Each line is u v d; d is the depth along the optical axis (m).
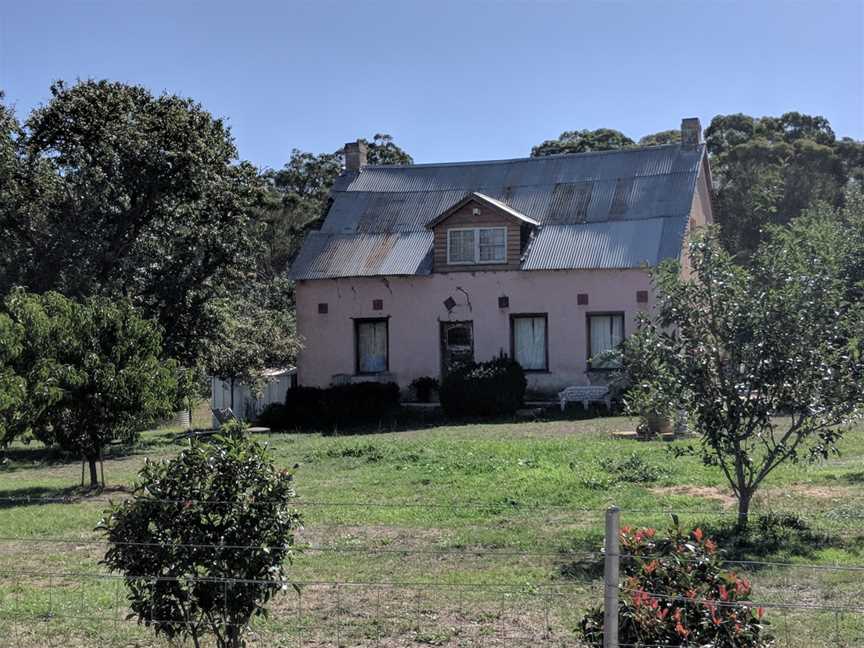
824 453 11.67
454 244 31.92
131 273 27.00
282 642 7.96
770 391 11.65
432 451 19.94
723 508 13.20
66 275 25.70
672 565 6.32
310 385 33.41
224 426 7.22
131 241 27.55
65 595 9.62
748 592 6.25
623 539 6.70
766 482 15.10
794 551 10.66
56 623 8.66
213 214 28.22
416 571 10.21
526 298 31.06
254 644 7.91
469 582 9.68
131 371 17.98
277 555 6.84
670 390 11.98
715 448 12.18
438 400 31.88
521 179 34.56
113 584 10.08
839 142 53.88
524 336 31.36
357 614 8.69
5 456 25.42
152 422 19.27
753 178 47.53
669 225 30.50
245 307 34.66
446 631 8.15
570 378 30.50
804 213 28.72
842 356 11.52
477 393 28.91
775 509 12.89
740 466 11.89
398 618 8.55
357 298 32.94
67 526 13.77
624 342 12.98
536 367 31.22
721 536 11.43
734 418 11.70
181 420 35.16
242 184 29.42
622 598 6.13
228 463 6.84
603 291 30.20
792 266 11.97
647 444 20.12
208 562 6.63
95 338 18.03
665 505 13.54
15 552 11.84
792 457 11.85
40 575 10.38
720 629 5.91
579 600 8.98
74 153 27.09
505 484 15.66
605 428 24.38
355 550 10.32
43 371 16.56
